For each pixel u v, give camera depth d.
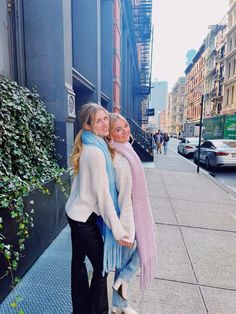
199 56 52.47
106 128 1.69
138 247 1.75
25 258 2.56
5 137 2.87
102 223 1.76
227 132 20.06
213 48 42.03
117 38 10.63
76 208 1.65
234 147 10.95
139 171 1.70
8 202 2.17
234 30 33.09
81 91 7.48
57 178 3.36
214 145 11.34
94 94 7.49
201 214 4.63
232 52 32.84
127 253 1.86
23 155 3.22
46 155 3.98
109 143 1.71
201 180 7.86
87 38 7.38
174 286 2.51
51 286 2.39
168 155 16.03
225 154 10.35
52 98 4.46
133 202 1.71
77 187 1.71
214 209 4.95
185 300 2.31
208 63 45.06
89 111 1.66
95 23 7.33
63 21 4.35
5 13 3.92
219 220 4.33
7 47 3.99
